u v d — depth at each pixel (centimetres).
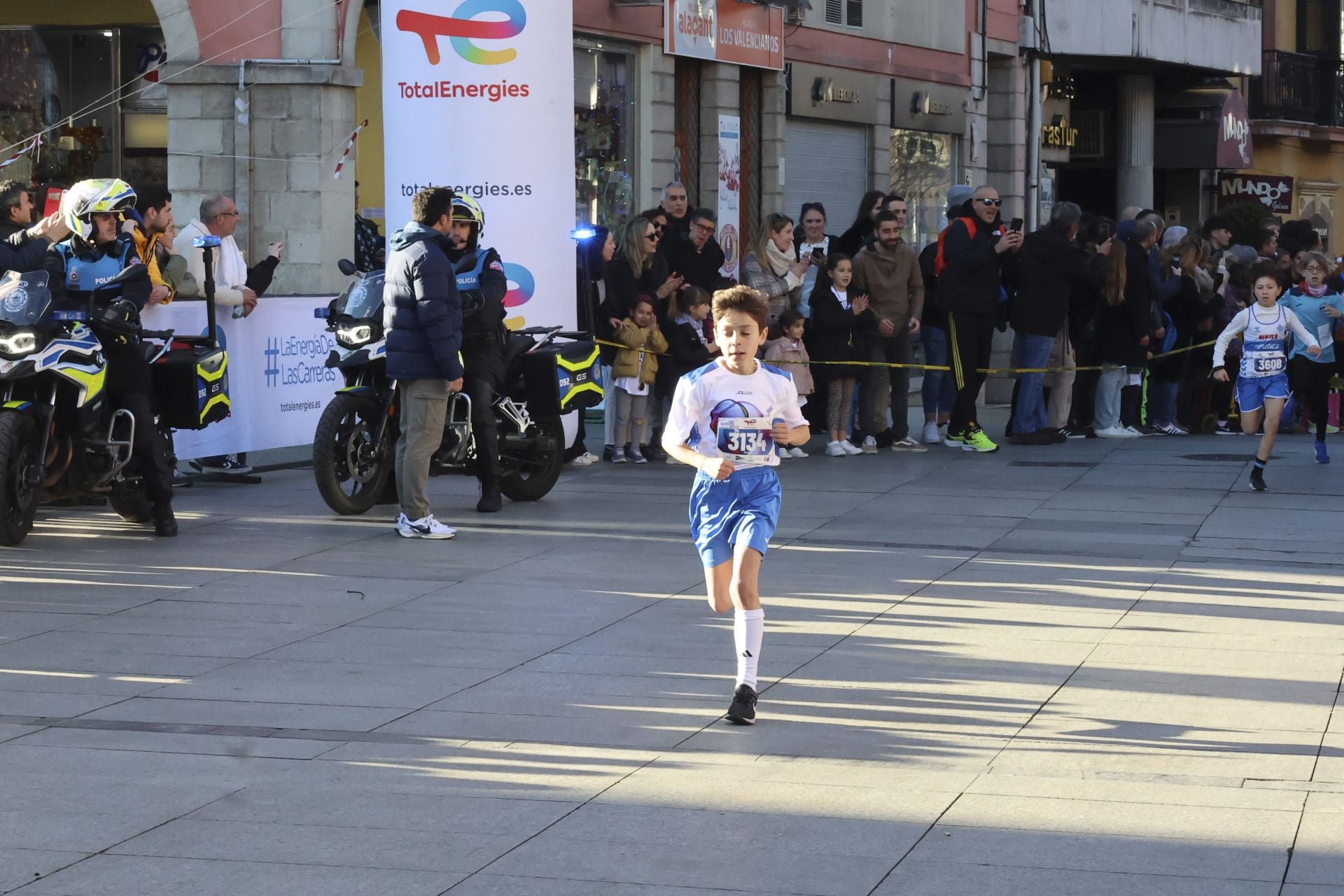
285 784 1132
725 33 4044
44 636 1551
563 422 2695
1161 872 970
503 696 1358
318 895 937
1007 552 2025
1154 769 1172
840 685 1398
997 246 3058
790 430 1328
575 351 2394
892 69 4809
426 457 2055
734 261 4188
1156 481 2686
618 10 3694
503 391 2327
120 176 3766
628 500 2392
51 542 2014
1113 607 1708
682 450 1324
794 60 4356
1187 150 6325
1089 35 5609
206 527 2141
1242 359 2619
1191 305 3478
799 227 3123
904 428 3112
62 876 962
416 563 1909
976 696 1366
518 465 2367
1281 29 7131
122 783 1132
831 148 4600
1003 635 1580
